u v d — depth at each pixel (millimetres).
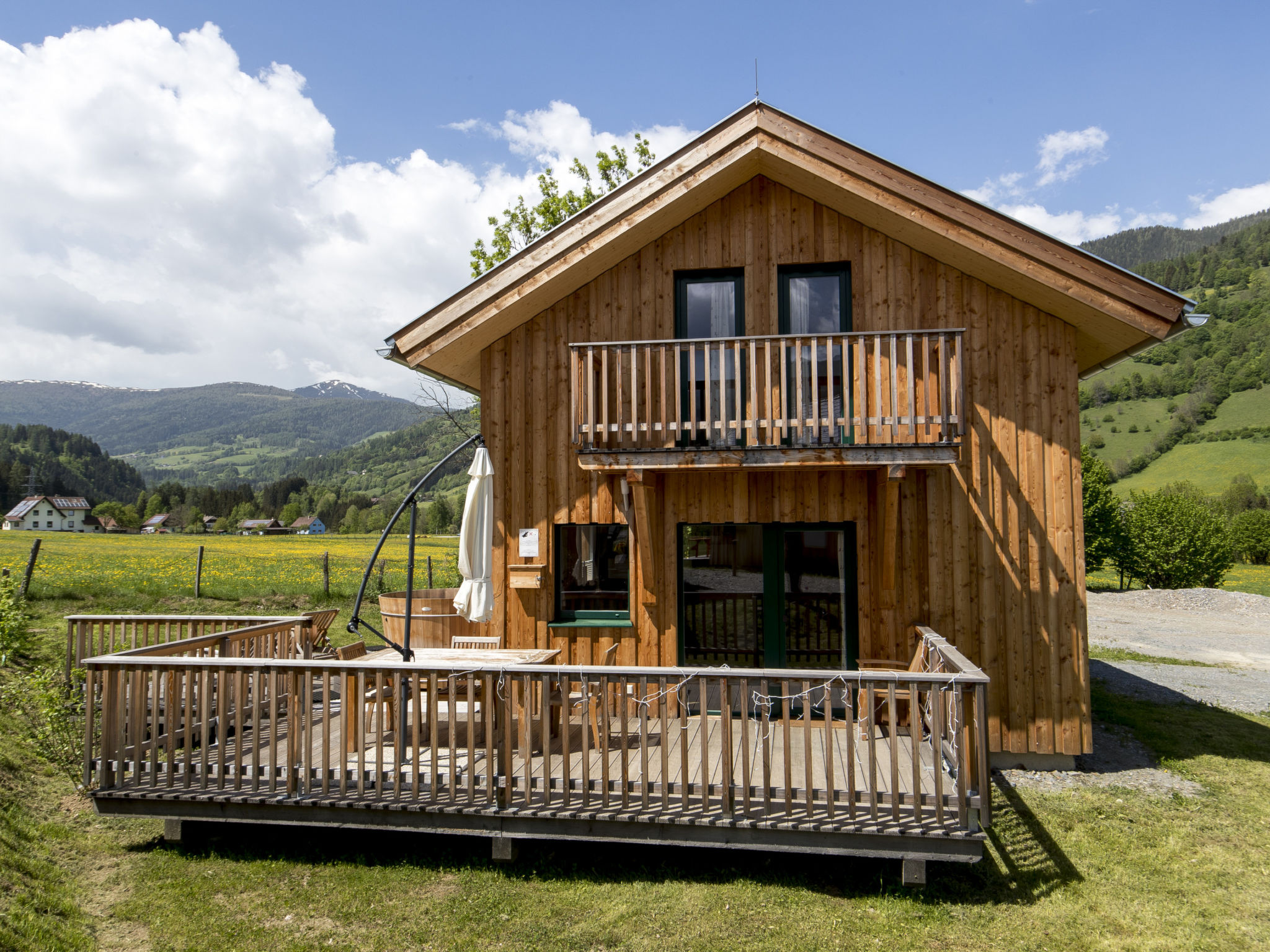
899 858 5574
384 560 39312
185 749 6227
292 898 5547
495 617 9125
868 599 8531
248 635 8094
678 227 9172
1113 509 31891
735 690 8867
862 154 8078
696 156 8375
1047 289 7898
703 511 8883
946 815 5414
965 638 8406
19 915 4895
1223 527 31812
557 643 9008
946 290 8648
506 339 9359
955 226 7938
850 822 5398
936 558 8477
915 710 5418
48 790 7102
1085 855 6254
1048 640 8312
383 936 5070
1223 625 21547
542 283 8594
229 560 37656
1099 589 34156
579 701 8078
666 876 5832
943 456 7590
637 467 8055
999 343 8539
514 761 6594
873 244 8797
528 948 4930
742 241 9047
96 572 28016
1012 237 7824
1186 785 7879
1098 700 11578
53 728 7582
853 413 8586
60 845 6184
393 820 5961
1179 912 5398
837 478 8680
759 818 5508
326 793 6031
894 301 8719
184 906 5430
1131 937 5098
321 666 6031
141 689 6312
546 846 6352
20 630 10766
